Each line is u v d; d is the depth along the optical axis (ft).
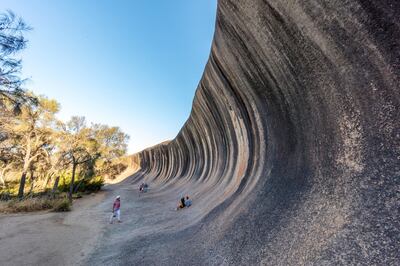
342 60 13.24
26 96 30.81
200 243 20.02
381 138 10.85
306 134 17.16
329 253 9.76
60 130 84.99
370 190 10.27
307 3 14.25
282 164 19.71
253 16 19.29
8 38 24.99
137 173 195.72
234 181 34.86
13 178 101.35
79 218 41.45
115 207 38.73
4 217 39.83
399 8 10.07
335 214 11.16
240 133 34.71
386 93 10.96
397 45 10.31
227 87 31.94
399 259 7.61
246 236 16.42
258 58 21.53
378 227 8.92
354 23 12.01
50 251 23.13
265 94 23.44
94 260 20.94
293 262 11.12
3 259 20.74
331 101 14.43
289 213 14.43
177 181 89.66
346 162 12.44
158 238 25.27
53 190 80.18
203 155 66.33
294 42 16.57
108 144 141.18
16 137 69.97
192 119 63.52
